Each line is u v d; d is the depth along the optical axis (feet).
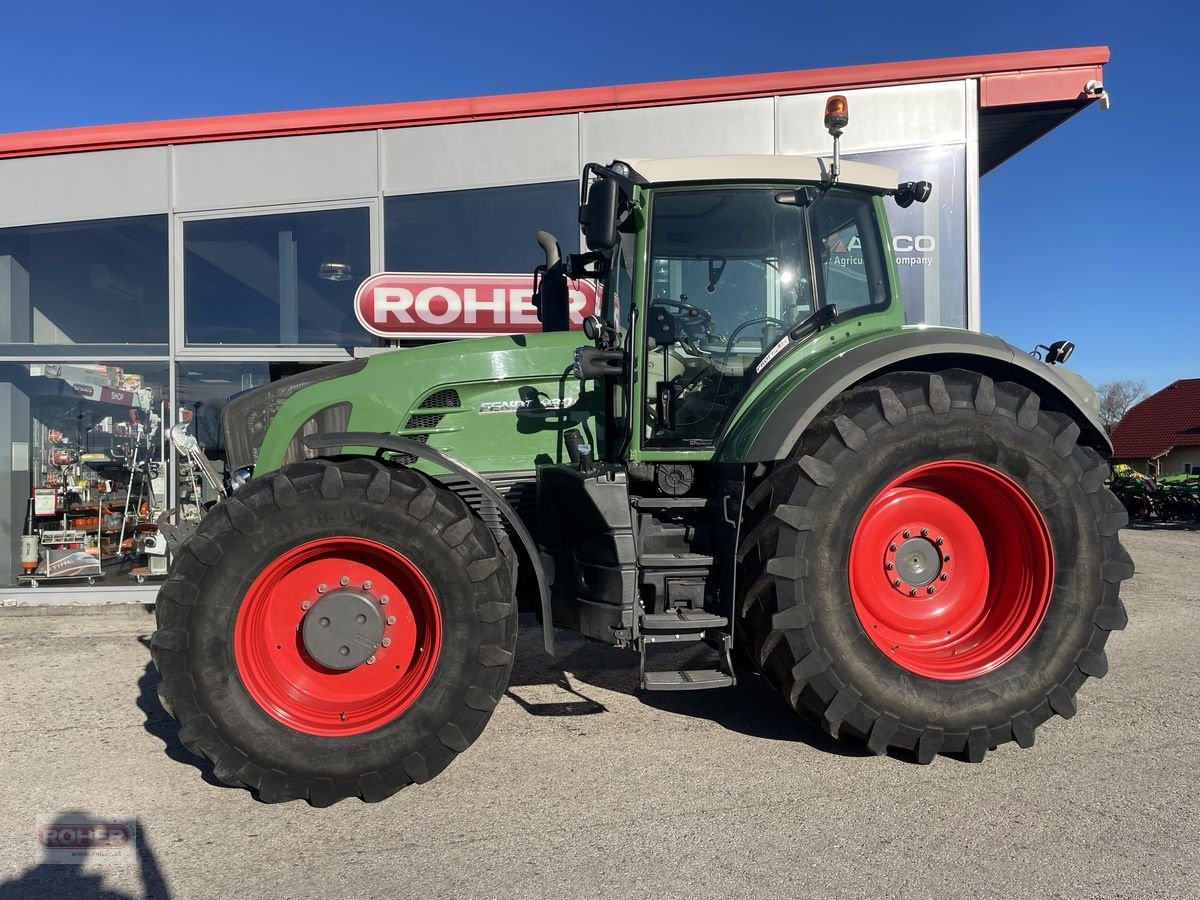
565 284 13.35
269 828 8.21
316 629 9.20
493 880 7.07
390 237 22.90
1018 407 9.66
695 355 10.96
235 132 22.62
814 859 7.32
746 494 9.91
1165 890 6.79
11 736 11.11
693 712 11.51
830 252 11.23
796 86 21.98
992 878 6.99
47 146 22.62
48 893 7.04
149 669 14.85
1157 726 10.58
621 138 22.35
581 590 10.05
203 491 22.11
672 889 6.86
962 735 9.32
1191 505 44.96
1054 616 9.66
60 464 23.40
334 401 11.43
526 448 11.59
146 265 23.24
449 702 8.86
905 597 10.11
